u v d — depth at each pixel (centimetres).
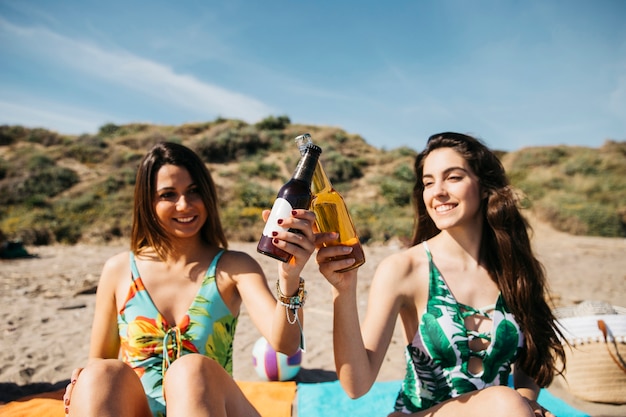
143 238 209
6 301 604
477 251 192
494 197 188
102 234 1545
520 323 184
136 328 196
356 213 1931
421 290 185
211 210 209
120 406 144
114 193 1991
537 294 191
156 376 191
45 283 733
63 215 1712
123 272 207
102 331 205
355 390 157
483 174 191
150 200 202
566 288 733
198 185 203
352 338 155
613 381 303
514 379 196
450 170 187
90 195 1927
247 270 204
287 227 136
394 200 2191
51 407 272
